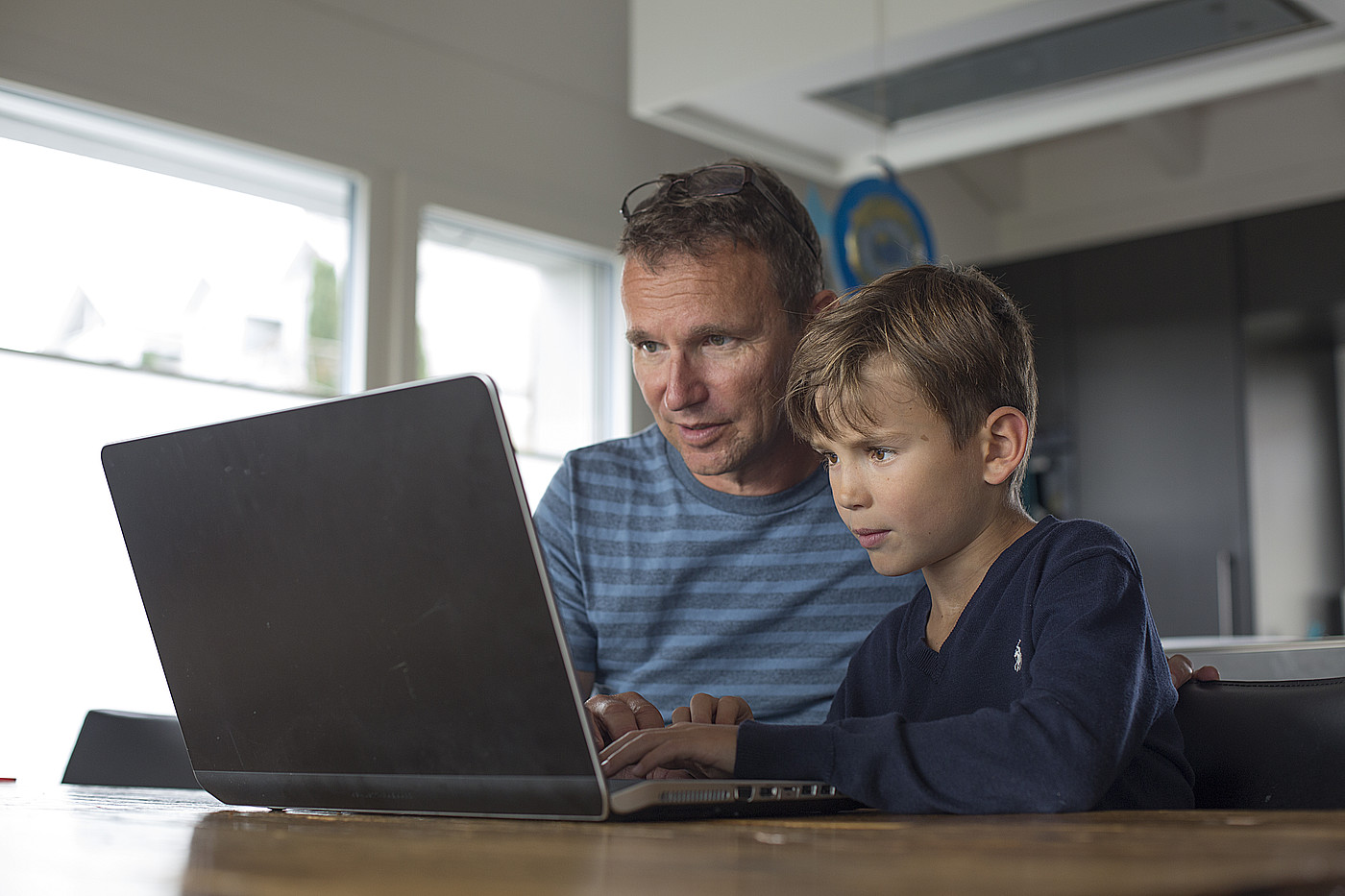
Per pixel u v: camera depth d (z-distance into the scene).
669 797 0.63
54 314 2.65
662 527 1.36
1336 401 4.92
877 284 0.94
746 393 1.21
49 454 2.61
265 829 0.61
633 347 1.25
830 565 1.32
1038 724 0.68
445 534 0.62
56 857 0.48
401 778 0.68
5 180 2.60
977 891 0.34
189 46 2.81
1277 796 0.93
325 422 0.65
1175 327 4.44
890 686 1.02
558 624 0.60
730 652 1.34
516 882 0.38
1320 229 4.16
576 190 3.73
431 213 3.37
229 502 0.71
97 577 2.65
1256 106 4.98
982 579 0.94
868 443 0.91
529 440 3.63
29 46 2.55
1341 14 2.73
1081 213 5.46
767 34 3.20
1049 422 4.72
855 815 0.70
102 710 1.29
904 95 3.32
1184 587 4.35
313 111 3.05
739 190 1.19
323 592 0.68
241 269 2.97
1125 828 0.54
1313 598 4.61
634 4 3.54
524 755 0.62
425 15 3.35
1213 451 4.32
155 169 2.84
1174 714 0.95
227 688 0.76
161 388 2.81
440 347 3.41
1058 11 2.73
